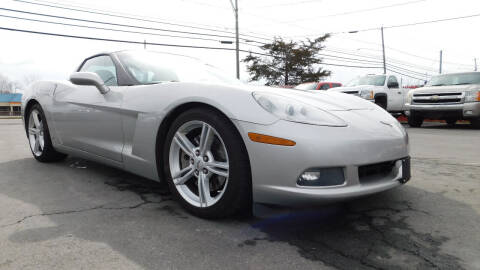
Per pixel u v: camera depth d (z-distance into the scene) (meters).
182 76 2.82
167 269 1.46
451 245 1.70
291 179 1.72
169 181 2.18
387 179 1.97
